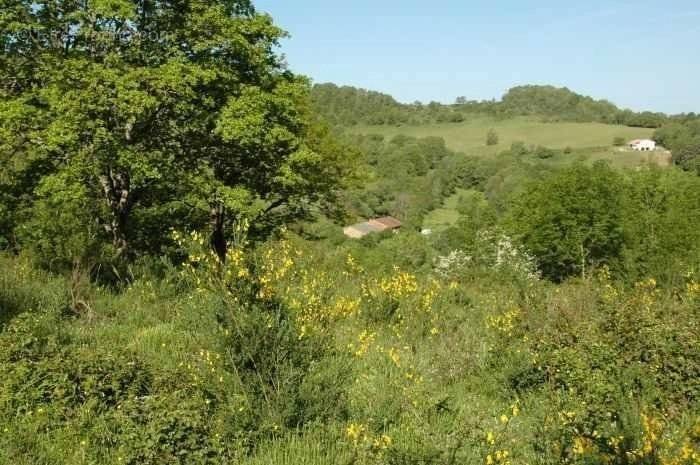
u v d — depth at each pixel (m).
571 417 5.43
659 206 45.34
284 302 6.79
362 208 104.69
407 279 11.70
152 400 6.03
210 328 6.50
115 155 14.89
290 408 5.86
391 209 108.56
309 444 5.59
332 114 195.12
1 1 15.17
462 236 57.88
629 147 140.00
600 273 13.32
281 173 19.02
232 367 6.19
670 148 129.12
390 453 4.84
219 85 17.00
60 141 13.84
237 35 17.00
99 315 10.19
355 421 5.76
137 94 14.25
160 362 7.48
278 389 6.00
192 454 5.27
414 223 94.12
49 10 16.11
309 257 10.92
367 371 7.43
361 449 5.14
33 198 15.34
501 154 138.88
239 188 17.45
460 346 8.94
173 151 17.88
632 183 47.78
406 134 187.12
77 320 9.79
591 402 6.37
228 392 5.95
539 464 4.97
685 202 43.16
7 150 15.28
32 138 14.93
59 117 14.18
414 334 9.50
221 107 16.98
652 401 6.45
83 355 6.84
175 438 5.40
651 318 8.32
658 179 46.94
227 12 18.41
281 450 5.46
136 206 19.06
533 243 40.22
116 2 14.59
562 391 6.96
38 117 14.54
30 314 8.30
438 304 11.31
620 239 38.22
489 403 7.23
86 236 11.99
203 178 16.98
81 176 14.65
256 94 17.09
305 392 6.09
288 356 6.35
